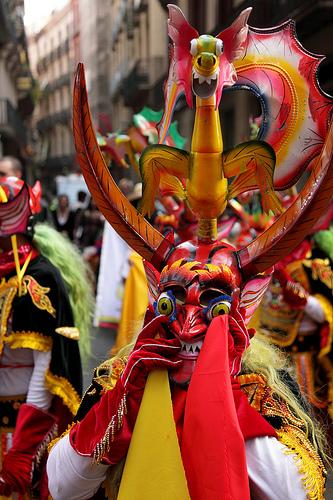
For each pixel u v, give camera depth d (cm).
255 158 143
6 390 227
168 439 125
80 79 140
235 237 376
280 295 357
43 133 6481
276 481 127
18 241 226
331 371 344
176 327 133
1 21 2192
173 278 135
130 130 362
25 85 3488
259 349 152
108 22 3572
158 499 122
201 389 122
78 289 251
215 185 144
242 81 152
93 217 905
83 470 135
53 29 6231
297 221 138
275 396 143
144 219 151
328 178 133
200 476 119
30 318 219
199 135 140
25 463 210
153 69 2180
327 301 348
